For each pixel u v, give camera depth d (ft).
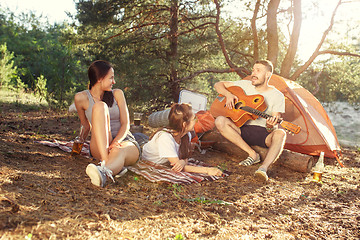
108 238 6.89
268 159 14.11
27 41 95.45
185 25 45.83
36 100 36.19
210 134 18.62
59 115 28.30
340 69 48.52
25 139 15.14
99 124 10.83
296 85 20.80
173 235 7.72
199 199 10.52
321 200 12.51
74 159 13.07
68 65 34.99
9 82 46.03
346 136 44.27
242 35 44.47
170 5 41.55
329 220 10.52
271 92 15.34
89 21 38.73
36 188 8.95
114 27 43.52
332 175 16.85
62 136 18.61
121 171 11.27
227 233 8.34
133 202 9.45
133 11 42.24
